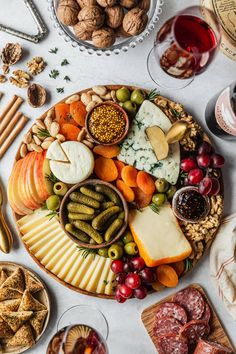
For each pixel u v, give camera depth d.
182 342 0.76
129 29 0.71
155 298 0.79
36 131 0.75
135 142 0.76
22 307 0.75
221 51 0.78
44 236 0.76
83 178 0.74
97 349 0.71
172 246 0.74
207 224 0.76
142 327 0.79
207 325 0.77
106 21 0.71
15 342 0.75
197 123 0.76
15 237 0.78
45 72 0.78
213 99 0.75
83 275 0.76
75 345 0.70
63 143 0.74
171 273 0.75
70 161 0.74
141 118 0.76
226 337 0.78
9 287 0.75
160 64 0.70
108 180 0.76
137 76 0.79
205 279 0.79
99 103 0.74
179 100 0.79
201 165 0.74
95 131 0.74
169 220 0.75
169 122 0.76
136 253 0.75
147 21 0.72
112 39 0.72
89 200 0.72
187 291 0.78
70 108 0.75
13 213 0.76
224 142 0.79
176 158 0.75
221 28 0.73
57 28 0.75
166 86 0.79
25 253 0.78
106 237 0.72
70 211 0.73
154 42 0.75
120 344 0.79
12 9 0.78
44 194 0.75
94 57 0.78
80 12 0.70
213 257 0.77
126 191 0.75
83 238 0.73
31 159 0.75
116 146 0.75
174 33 0.64
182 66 0.67
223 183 0.78
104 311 0.79
